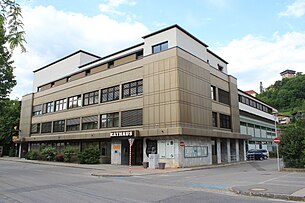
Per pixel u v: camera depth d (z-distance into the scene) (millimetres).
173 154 26266
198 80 30453
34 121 48469
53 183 14492
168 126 26609
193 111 28562
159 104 27734
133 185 13820
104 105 34125
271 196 10195
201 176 18562
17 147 55062
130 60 32750
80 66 40562
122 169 24422
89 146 36469
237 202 9180
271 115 66188
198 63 30922
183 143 26484
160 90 27938
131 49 33281
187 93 27969
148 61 29609
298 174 18594
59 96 42938
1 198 9953
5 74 25188
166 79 27688
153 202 9078
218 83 36344
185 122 26859
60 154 37219
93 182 15055
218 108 35125
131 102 30750
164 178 17500
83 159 31859
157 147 27641
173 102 26703
